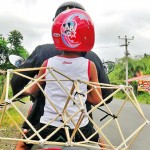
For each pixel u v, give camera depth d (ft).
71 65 8.47
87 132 8.66
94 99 8.76
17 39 179.52
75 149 7.08
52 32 8.71
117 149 7.41
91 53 10.85
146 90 141.08
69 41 8.48
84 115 7.02
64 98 8.34
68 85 8.36
